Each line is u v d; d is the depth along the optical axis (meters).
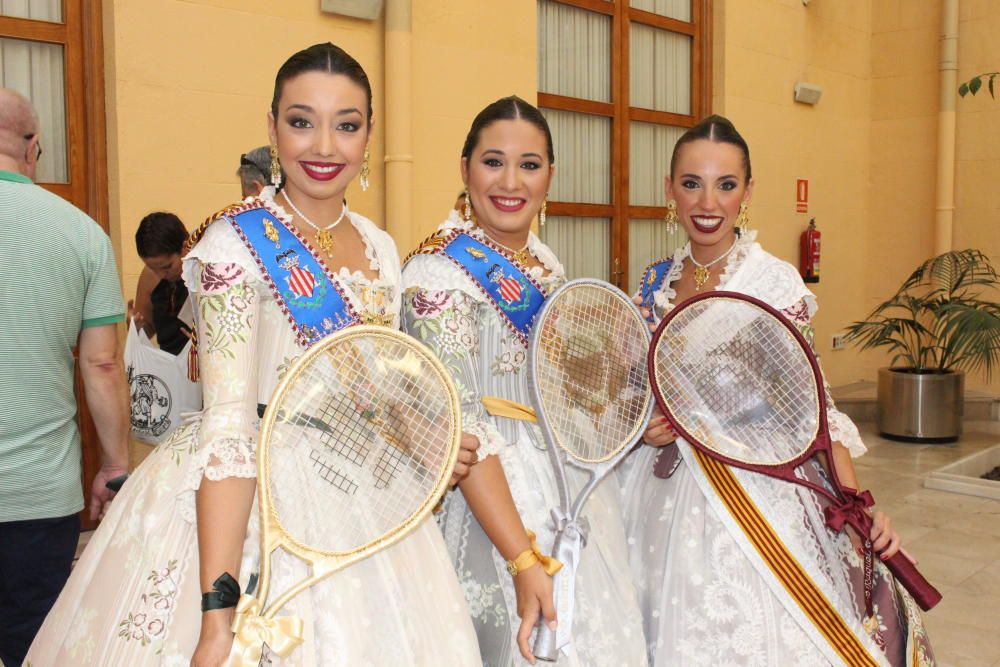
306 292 1.62
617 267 6.68
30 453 2.33
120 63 3.86
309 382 1.58
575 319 2.02
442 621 1.66
